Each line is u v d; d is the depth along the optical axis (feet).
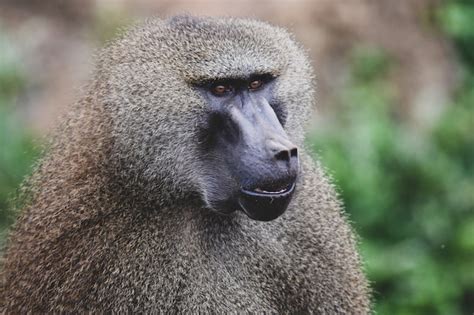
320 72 77.56
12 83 73.15
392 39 81.56
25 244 41.39
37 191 42.22
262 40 39.83
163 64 39.29
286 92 40.19
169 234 40.06
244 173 37.99
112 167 40.11
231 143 38.91
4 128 65.46
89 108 41.81
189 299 39.88
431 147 71.00
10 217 45.11
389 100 77.36
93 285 39.50
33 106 74.43
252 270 40.70
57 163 41.98
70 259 39.81
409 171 67.15
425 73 81.15
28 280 40.55
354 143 67.77
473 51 84.17
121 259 39.65
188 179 39.93
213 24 40.22
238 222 40.75
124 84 39.60
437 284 61.05
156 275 39.75
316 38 78.84
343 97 75.00
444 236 64.49
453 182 67.72
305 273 41.32
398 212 65.92
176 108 39.24
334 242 42.09
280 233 41.06
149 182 39.73
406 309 60.23
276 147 37.37
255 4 78.59
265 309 40.88
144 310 39.65
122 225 39.91
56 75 76.95
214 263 40.40
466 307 62.28
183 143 39.58
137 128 39.37
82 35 79.15
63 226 40.37
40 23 80.12
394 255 62.64
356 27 80.59
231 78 39.14
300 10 79.46
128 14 77.71
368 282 44.55
